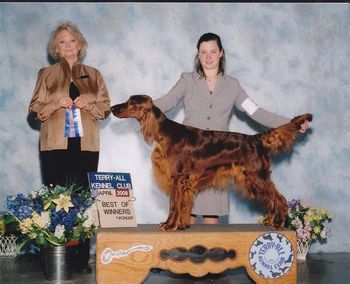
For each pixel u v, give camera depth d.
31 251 4.35
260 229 3.54
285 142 3.55
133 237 3.40
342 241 4.93
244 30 4.84
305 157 4.91
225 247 3.46
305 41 4.89
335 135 4.93
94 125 4.19
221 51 3.92
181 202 3.48
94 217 3.86
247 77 4.86
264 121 3.87
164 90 4.79
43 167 4.18
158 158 3.51
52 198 3.81
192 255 3.70
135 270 3.41
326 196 4.93
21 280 3.82
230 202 4.83
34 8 4.70
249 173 3.51
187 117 3.96
